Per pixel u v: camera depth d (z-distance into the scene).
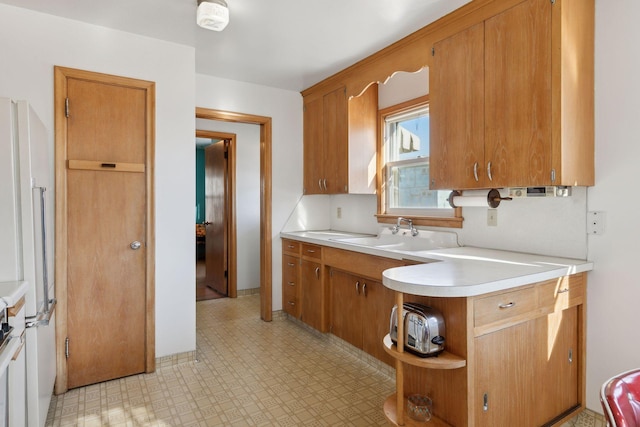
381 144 3.35
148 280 2.56
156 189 2.59
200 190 8.19
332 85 3.36
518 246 2.29
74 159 2.32
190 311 2.74
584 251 1.97
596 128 1.90
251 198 4.78
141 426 1.96
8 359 1.13
